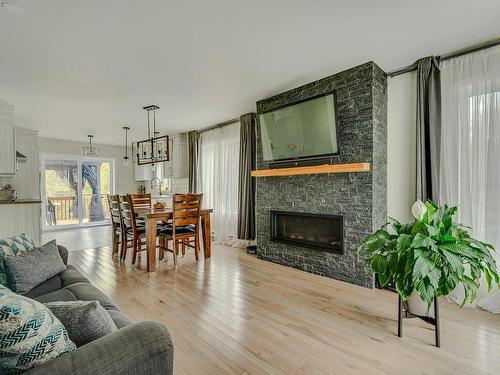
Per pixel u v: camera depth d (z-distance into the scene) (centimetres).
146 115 496
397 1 198
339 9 207
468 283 187
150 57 280
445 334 211
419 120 293
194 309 252
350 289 299
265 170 395
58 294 185
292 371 170
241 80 343
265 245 417
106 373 92
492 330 217
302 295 284
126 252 450
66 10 204
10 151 417
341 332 214
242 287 306
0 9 201
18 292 192
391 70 318
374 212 302
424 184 292
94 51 266
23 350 86
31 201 414
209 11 208
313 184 353
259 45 260
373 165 299
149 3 197
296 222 383
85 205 781
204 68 308
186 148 673
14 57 276
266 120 385
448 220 197
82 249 494
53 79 331
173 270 368
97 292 190
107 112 475
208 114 496
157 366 104
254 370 171
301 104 340
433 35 245
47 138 705
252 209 493
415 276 176
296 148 355
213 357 183
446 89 281
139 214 380
